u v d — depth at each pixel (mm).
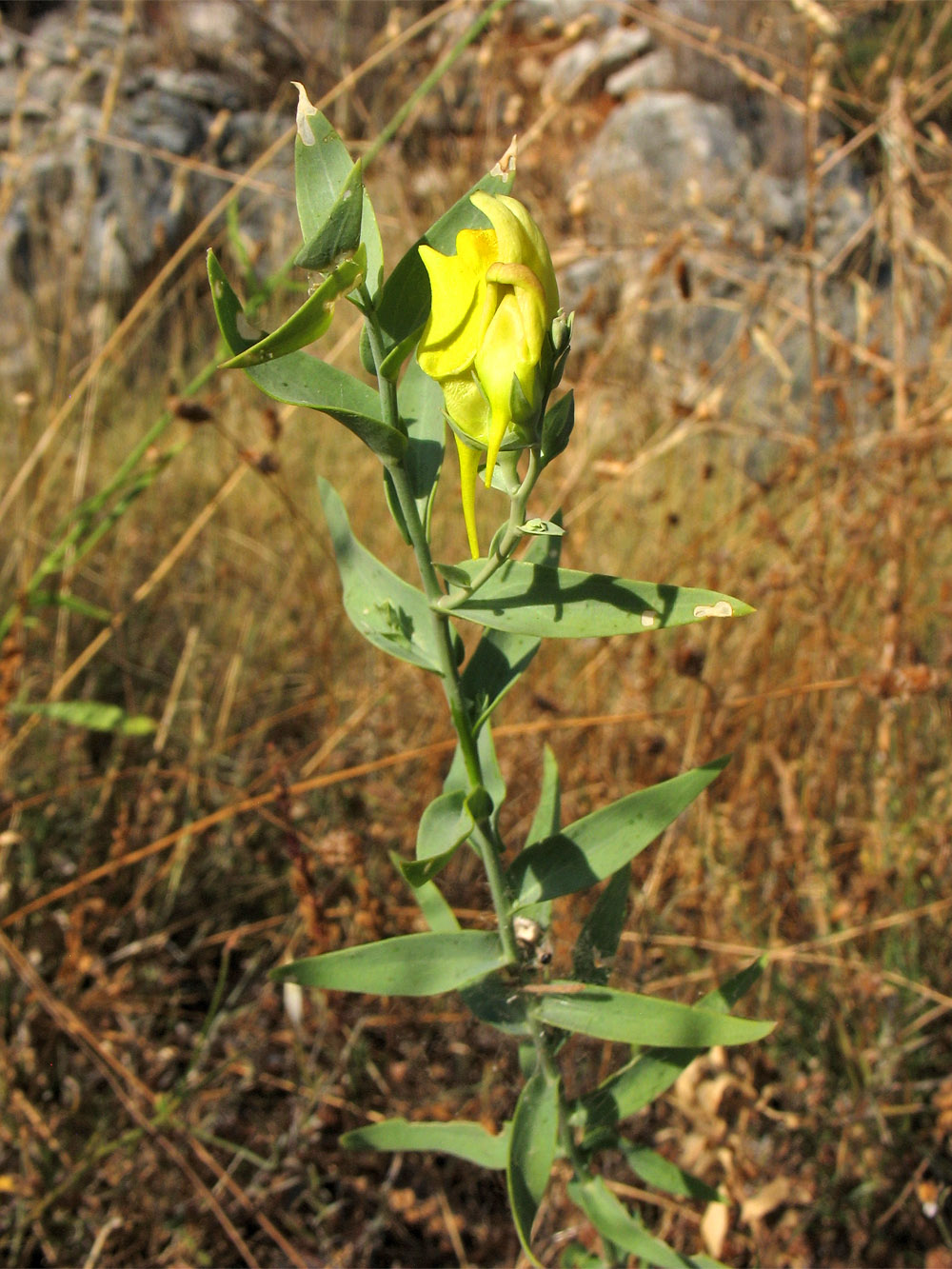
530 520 111
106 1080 246
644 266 467
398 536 382
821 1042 236
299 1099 233
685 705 296
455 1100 234
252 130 735
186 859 286
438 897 160
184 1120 224
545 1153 147
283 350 101
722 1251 190
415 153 496
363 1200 228
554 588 119
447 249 117
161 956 275
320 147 107
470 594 119
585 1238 205
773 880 249
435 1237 228
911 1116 233
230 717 333
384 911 249
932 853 259
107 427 464
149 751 320
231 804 297
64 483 383
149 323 394
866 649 278
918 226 379
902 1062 232
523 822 270
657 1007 139
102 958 268
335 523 142
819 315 457
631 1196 221
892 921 225
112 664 349
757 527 292
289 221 646
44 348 510
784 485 298
